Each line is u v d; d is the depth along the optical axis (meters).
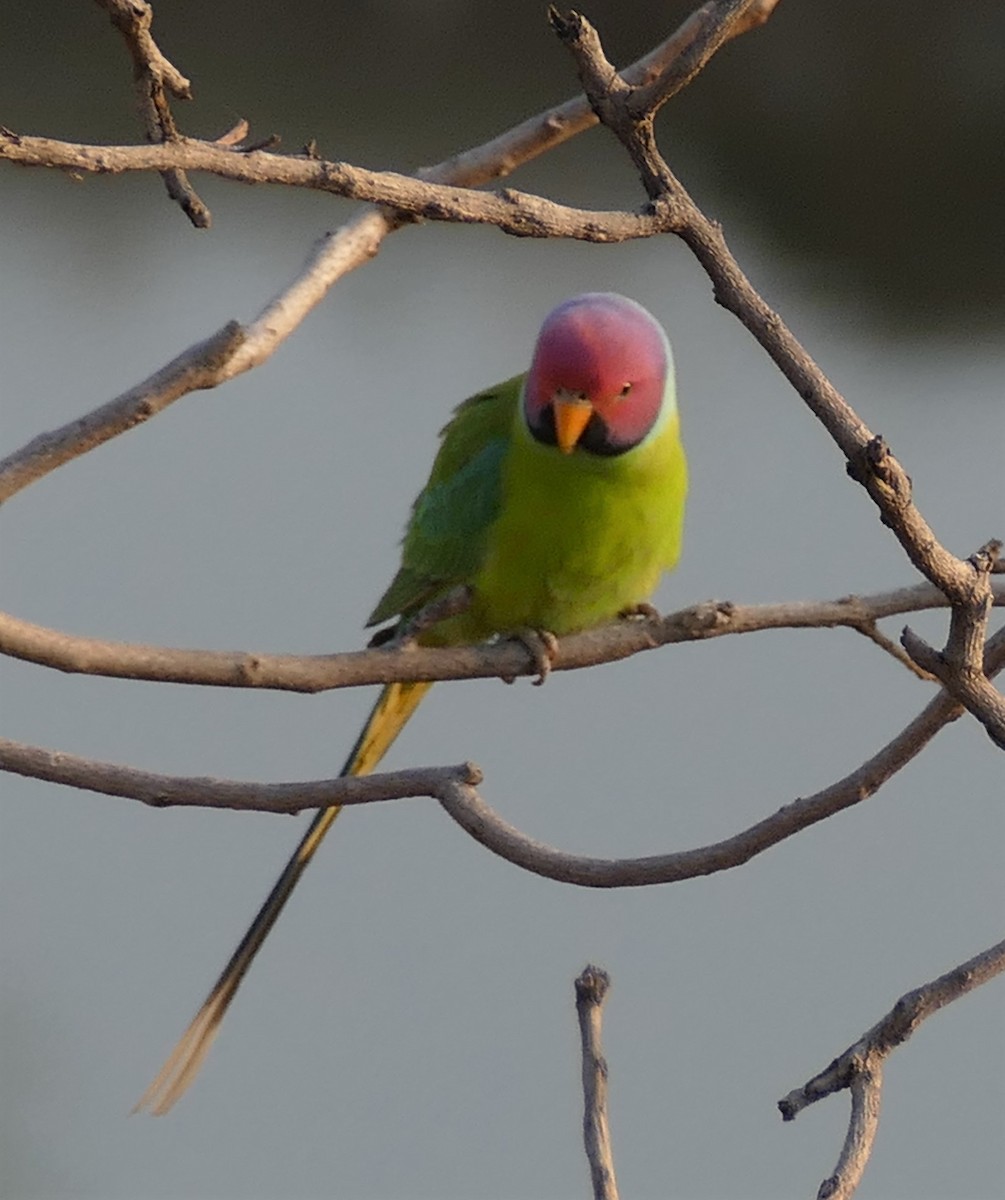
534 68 21.86
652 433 7.61
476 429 8.38
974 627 4.81
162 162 4.36
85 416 4.84
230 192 20.70
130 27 4.80
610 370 7.34
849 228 20.05
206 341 4.88
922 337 18.95
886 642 6.35
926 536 4.71
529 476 7.80
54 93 21.38
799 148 20.59
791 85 20.73
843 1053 4.86
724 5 4.73
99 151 4.30
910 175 20.42
